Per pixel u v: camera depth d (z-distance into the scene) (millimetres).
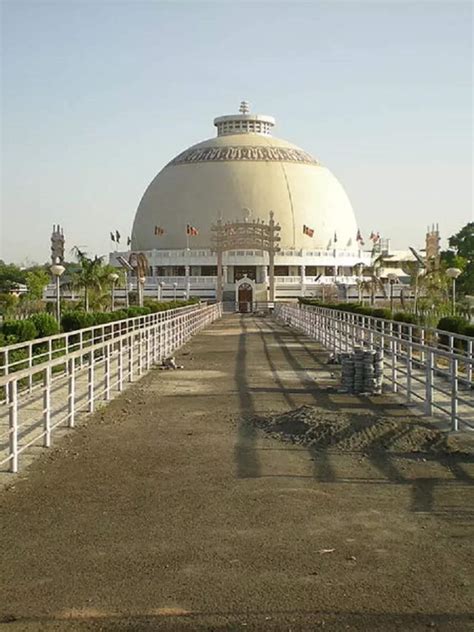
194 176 141750
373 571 7902
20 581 7668
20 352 27766
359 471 12070
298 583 7590
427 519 9633
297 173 143000
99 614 6914
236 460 12836
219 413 17609
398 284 102562
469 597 7262
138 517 9734
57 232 42312
